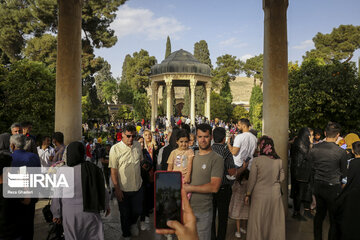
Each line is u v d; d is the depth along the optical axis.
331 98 11.41
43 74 14.68
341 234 2.81
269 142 3.67
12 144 3.83
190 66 30.61
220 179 3.01
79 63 5.47
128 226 4.29
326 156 3.94
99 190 3.19
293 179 5.31
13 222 2.78
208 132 3.10
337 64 12.26
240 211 4.41
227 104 45.59
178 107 52.31
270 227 3.51
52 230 3.70
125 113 43.19
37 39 31.08
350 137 5.73
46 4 27.91
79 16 5.45
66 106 5.28
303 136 5.20
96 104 37.22
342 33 32.56
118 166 4.24
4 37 30.08
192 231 1.10
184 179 3.09
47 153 6.10
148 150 6.03
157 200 1.26
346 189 3.14
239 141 4.61
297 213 5.19
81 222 3.08
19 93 13.76
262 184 3.59
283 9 5.07
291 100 12.87
